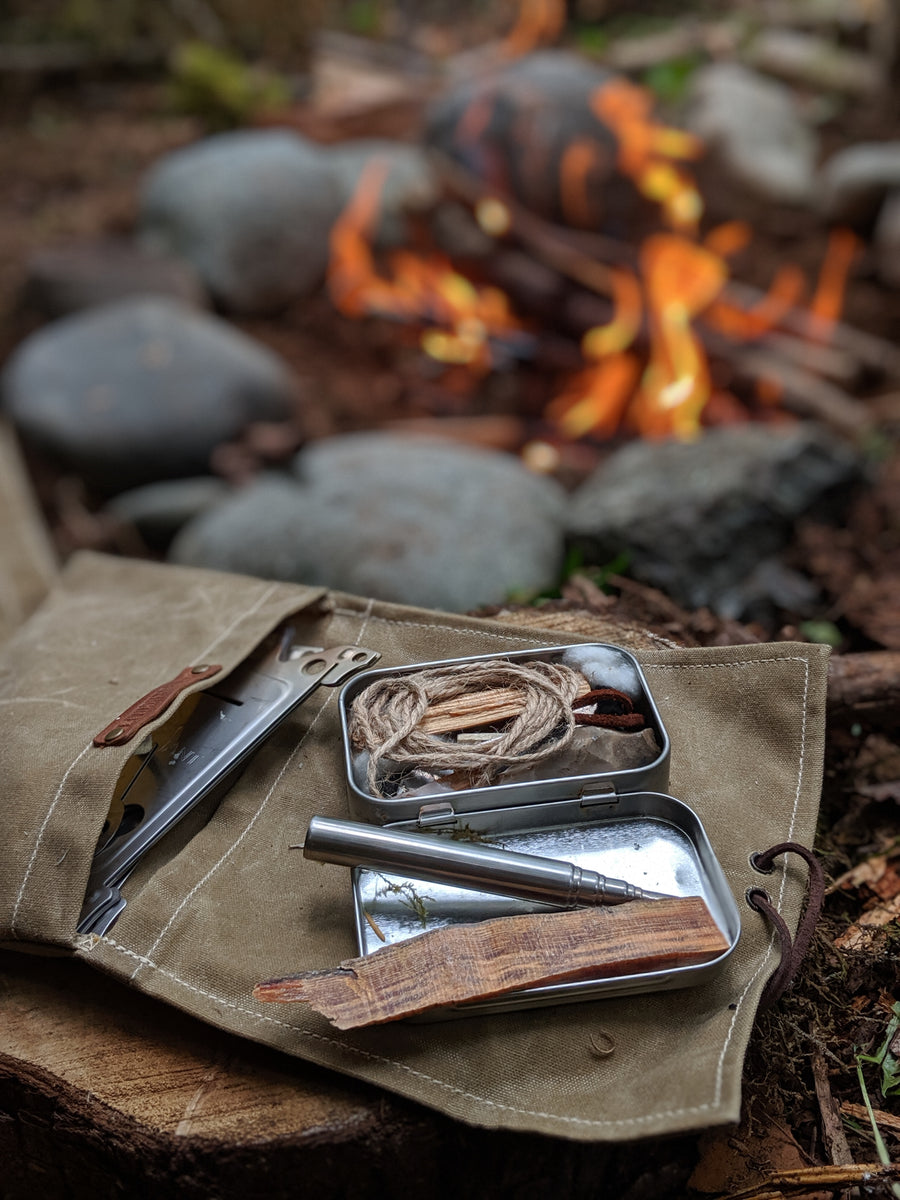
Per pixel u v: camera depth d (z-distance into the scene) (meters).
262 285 1.49
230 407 1.18
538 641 0.47
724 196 1.66
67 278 1.38
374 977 0.37
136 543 1.11
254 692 0.45
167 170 1.58
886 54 1.92
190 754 0.43
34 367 1.21
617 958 0.36
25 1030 0.40
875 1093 0.42
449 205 1.42
